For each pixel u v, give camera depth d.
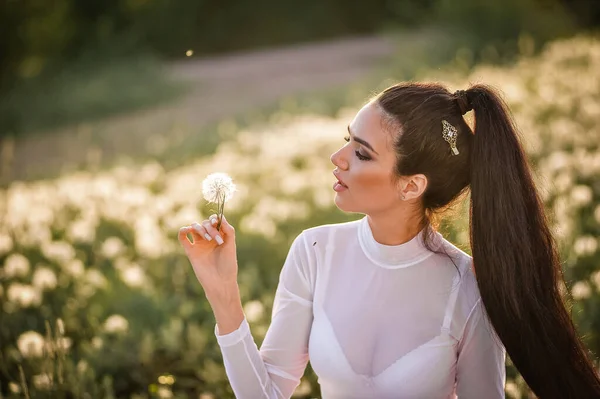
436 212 1.93
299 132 7.83
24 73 15.69
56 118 12.66
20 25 16.14
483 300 1.86
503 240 1.83
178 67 17.02
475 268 1.87
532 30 14.00
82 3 18.23
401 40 14.70
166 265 4.74
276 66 15.85
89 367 3.54
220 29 19.42
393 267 1.92
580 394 1.91
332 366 1.91
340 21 20.20
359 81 12.01
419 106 1.82
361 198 1.87
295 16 20.02
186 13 19.02
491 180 1.82
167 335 3.69
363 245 1.96
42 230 5.20
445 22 14.98
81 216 5.84
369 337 1.90
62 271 4.66
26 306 4.06
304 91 12.36
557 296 1.89
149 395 3.40
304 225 5.27
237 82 14.38
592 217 4.62
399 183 1.84
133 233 5.43
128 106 13.07
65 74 15.59
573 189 4.82
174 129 10.54
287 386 2.00
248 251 4.78
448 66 11.75
